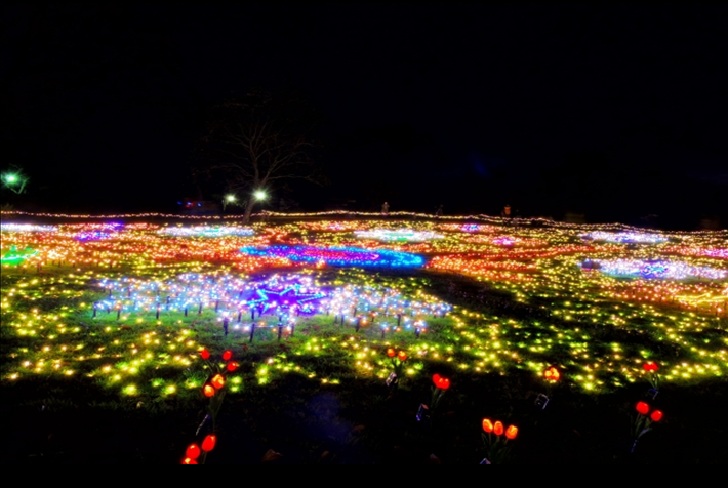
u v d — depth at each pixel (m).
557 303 14.25
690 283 18.52
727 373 8.90
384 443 5.96
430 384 7.74
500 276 18.41
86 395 6.84
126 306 11.45
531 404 7.24
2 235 24.86
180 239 26.41
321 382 7.61
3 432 5.87
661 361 9.45
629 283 18.09
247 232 31.58
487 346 9.84
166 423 6.18
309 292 13.48
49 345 8.66
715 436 6.51
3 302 11.16
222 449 5.67
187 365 7.99
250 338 9.39
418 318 11.68
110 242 23.95
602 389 7.94
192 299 12.28
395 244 27.92
